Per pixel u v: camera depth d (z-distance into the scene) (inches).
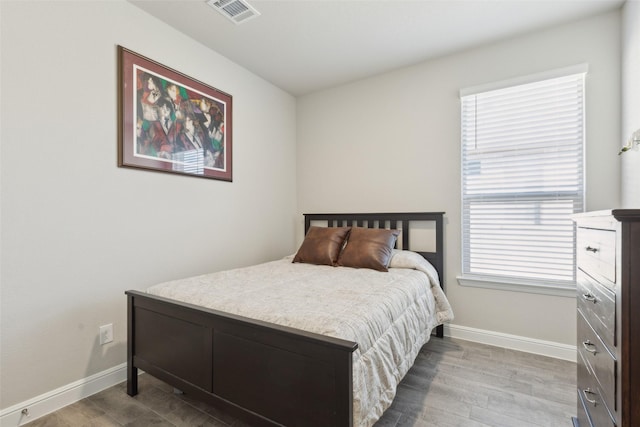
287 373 47.9
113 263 79.7
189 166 98.4
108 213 78.7
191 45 99.2
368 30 95.0
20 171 64.3
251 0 81.5
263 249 128.2
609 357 38.6
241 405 53.3
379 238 103.6
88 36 74.7
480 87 102.8
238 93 116.9
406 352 65.0
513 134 99.7
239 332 53.1
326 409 44.2
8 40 62.6
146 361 69.3
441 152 111.4
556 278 93.2
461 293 107.3
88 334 74.9
